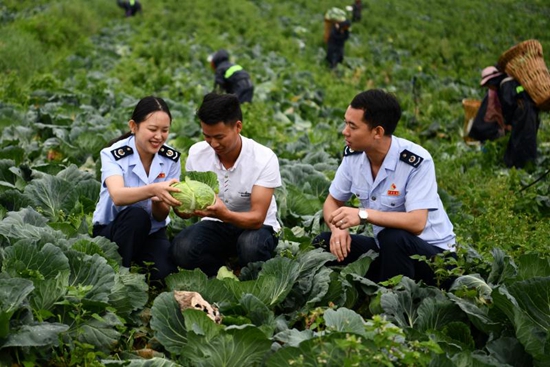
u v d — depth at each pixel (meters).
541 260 4.37
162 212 5.04
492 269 4.81
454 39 23.59
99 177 6.88
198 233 5.04
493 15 28.12
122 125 9.83
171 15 24.36
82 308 4.05
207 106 4.64
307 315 4.34
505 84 9.83
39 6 23.12
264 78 16.55
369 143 4.76
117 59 18.45
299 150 9.06
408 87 17.28
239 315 4.26
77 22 21.27
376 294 4.59
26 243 4.13
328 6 28.75
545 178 8.94
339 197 5.25
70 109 10.00
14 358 3.75
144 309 4.57
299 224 6.32
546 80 9.54
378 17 26.56
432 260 4.82
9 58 15.02
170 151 5.11
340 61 20.41
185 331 4.00
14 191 5.43
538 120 9.77
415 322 4.24
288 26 25.12
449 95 16.03
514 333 4.12
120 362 3.69
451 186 8.66
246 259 5.01
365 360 3.30
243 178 4.98
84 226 5.25
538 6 30.78
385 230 4.84
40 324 3.73
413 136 11.02
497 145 10.05
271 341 3.68
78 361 3.76
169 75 15.77
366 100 4.65
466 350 3.70
